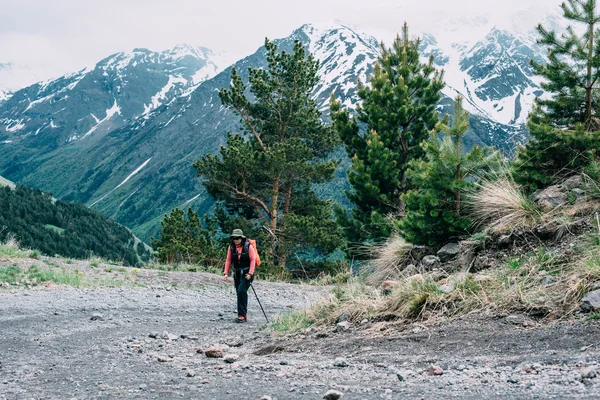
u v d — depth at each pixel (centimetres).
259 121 3472
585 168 845
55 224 10338
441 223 950
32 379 505
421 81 2141
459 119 940
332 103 2156
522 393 338
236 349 703
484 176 987
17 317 911
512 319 564
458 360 471
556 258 684
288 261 3030
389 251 1059
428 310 662
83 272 1683
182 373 524
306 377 464
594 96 960
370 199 1930
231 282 1838
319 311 814
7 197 9975
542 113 984
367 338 615
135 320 961
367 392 384
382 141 2017
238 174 3011
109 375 519
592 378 350
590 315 521
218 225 3117
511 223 838
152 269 2014
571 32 934
